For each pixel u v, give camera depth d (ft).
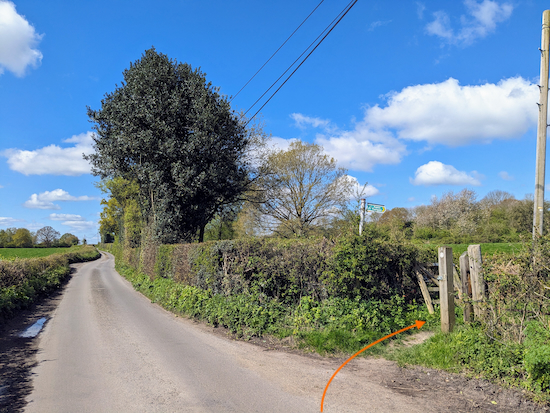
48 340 27.63
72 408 14.98
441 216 161.89
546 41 24.56
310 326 25.34
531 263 17.42
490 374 16.43
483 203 165.48
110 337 28.04
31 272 56.90
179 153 71.36
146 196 80.12
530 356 14.62
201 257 38.99
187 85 74.79
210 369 19.76
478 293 20.66
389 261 28.45
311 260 28.53
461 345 18.54
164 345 25.18
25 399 16.01
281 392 16.37
